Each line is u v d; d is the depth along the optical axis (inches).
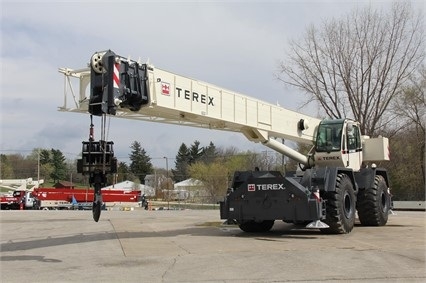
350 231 506.0
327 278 269.6
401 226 593.9
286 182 466.0
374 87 1328.7
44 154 4109.3
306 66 1363.2
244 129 522.9
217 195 2728.8
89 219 854.5
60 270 299.4
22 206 1755.7
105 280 267.9
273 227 585.0
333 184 478.0
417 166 1493.6
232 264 313.9
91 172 355.9
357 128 618.5
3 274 287.4
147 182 4018.2
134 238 482.0
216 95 466.3
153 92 400.5
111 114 363.3
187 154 4562.0
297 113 572.1
